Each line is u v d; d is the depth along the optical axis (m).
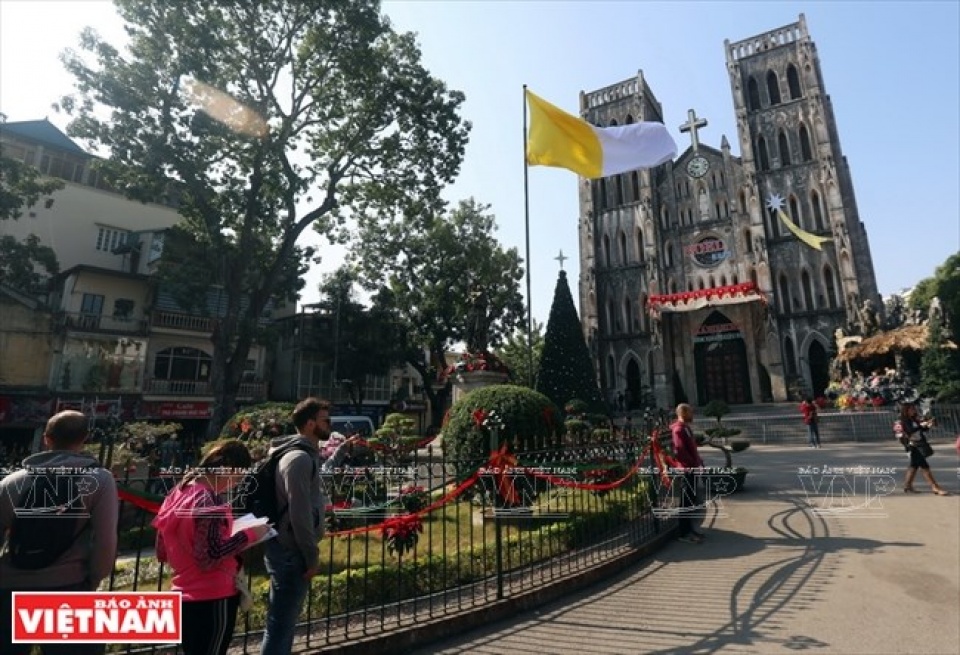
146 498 3.95
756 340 35.16
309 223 24.58
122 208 36.00
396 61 24.36
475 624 5.03
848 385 27.45
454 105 25.11
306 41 22.80
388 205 26.84
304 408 3.90
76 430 3.13
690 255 38.06
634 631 4.76
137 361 29.00
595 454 7.62
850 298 31.70
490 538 7.29
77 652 2.95
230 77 22.48
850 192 34.06
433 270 38.72
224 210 23.89
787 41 37.56
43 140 34.06
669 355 37.41
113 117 19.88
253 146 22.42
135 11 19.36
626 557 6.70
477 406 9.05
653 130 12.98
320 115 24.34
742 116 37.28
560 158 12.88
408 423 11.70
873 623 4.67
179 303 25.48
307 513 3.45
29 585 2.83
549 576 6.05
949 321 30.70
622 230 41.00
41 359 26.12
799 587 5.62
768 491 11.14
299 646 4.33
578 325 19.80
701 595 5.58
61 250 33.31
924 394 24.08
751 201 35.91
